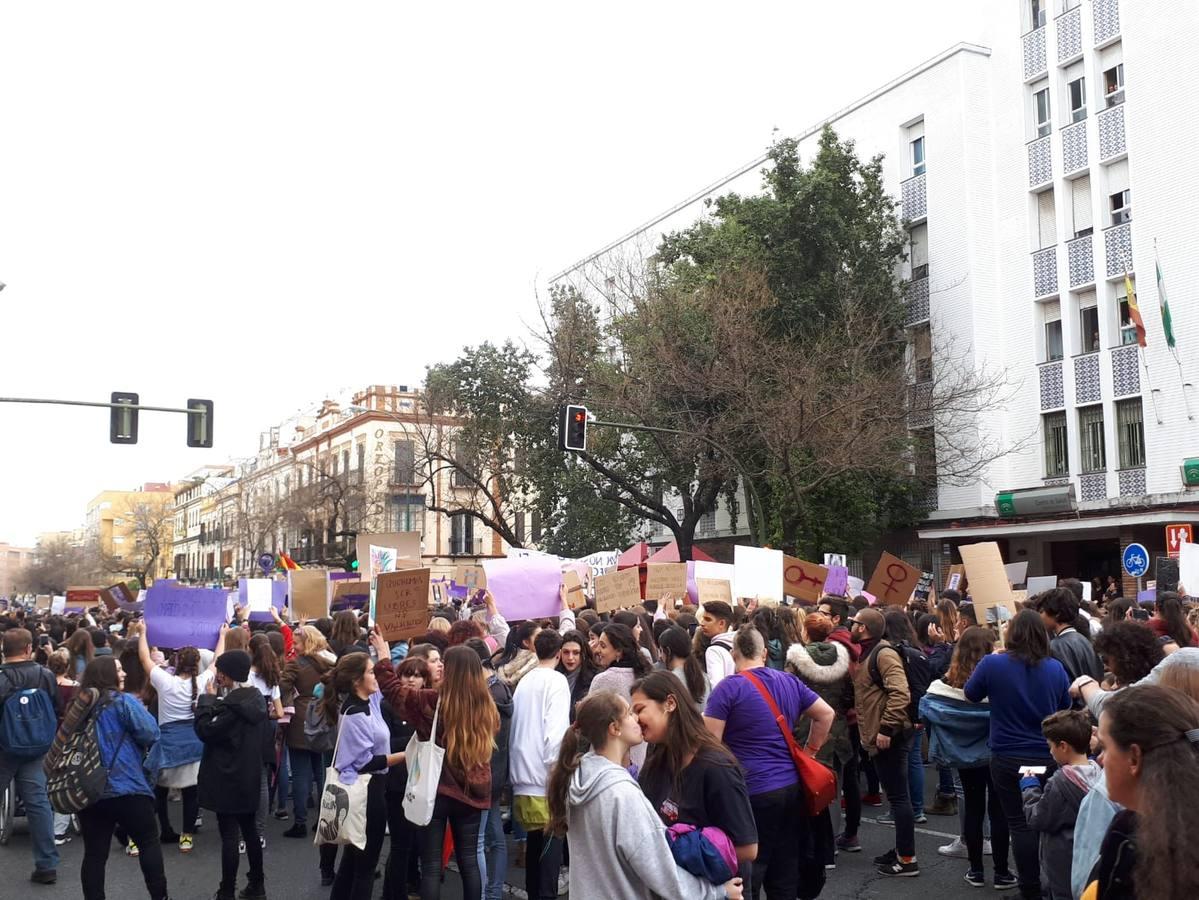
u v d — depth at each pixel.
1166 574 13.45
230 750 7.44
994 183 32.59
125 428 21.08
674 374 28.92
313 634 9.85
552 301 34.38
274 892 8.00
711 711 5.70
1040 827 5.15
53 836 8.52
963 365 31.06
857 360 28.80
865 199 33.84
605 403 30.73
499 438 37.19
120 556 127.88
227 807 7.38
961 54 32.75
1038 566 31.16
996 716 6.66
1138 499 27.20
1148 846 2.53
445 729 6.15
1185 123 26.84
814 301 31.33
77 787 6.58
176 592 9.76
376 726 6.84
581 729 4.22
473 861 6.27
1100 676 7.30
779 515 29.53
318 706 9.05
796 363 28.20
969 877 7.81
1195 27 26.72
